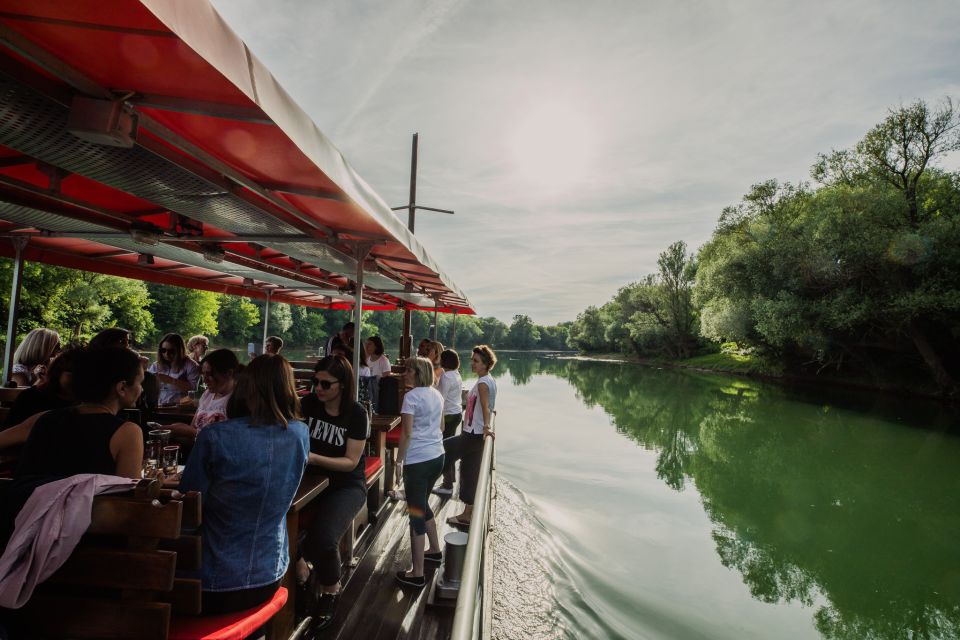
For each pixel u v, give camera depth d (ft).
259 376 7.72
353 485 11.47
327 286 32.76
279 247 16.15
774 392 103.81
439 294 37.83
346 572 13.38
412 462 13.24
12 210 13.01
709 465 46.09
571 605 18.35
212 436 7.39
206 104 6.45
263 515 7.61
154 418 15.38
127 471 7.27
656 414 74.18
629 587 21.09
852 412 77.15
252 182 9.43
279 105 6.06
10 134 7.13
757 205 139.03
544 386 117.50
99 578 6.03
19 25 4.95
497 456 42.42
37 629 6.15
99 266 22.08
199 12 4.50
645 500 33.96
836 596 23.13
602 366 226.38
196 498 6.49
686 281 220.84
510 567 20.04
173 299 155.43
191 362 19.38
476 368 18.20
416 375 13.78
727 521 31.83
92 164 8.30
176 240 14.32
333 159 7.85
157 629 6.06
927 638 19.97
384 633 10.80
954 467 47.83
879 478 44.19
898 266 82.38
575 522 28.07
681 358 226.99
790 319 93.09
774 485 41.19
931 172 91.40
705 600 21.09
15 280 17.99
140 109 6.67
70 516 5.79
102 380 7.27
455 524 17.81
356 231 13.65
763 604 21.62
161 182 9.23
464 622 4.71
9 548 5.57
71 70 5.72
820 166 105.70
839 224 87.35
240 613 7.42
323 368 10.89
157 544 6.18
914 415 74.79
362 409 11.31
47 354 14.56
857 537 30.89
